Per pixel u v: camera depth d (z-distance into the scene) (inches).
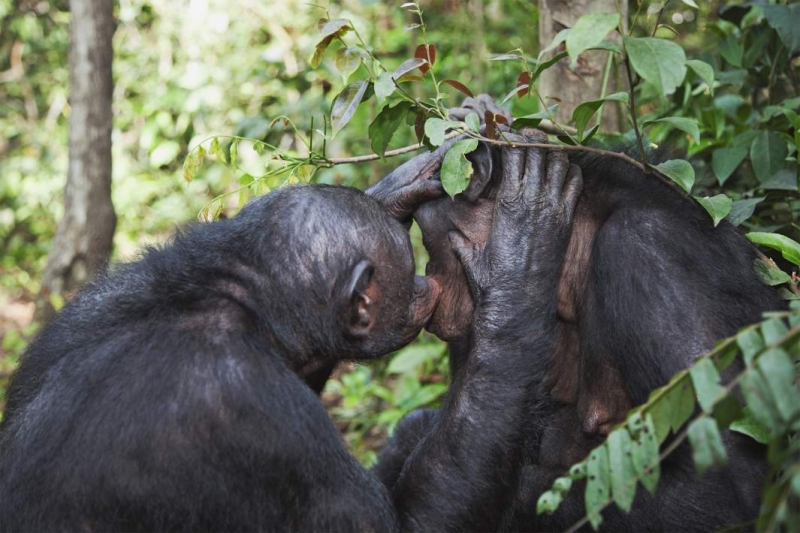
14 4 652.1
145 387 151.3
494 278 171.5
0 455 164.7
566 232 172.7
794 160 203.8
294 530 155.3
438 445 169.9
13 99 655.8
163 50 599.2
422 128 181.6
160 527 149.1
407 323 177.9
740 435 157.0
